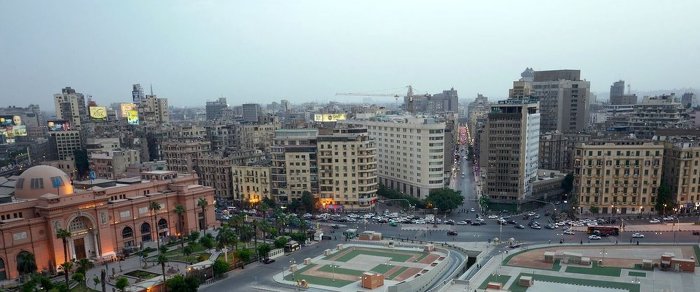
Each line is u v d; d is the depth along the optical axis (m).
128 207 199.88
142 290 146.25
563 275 153.62
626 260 167.38
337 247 198.38
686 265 153.75
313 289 150.25
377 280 150.38
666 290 138.00
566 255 167.12
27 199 177.38
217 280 161.62
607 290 139.25
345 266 173.12
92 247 187.00
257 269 173.00
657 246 182.75
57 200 173.62
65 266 145.62
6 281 160.88
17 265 163.88
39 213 172.38
